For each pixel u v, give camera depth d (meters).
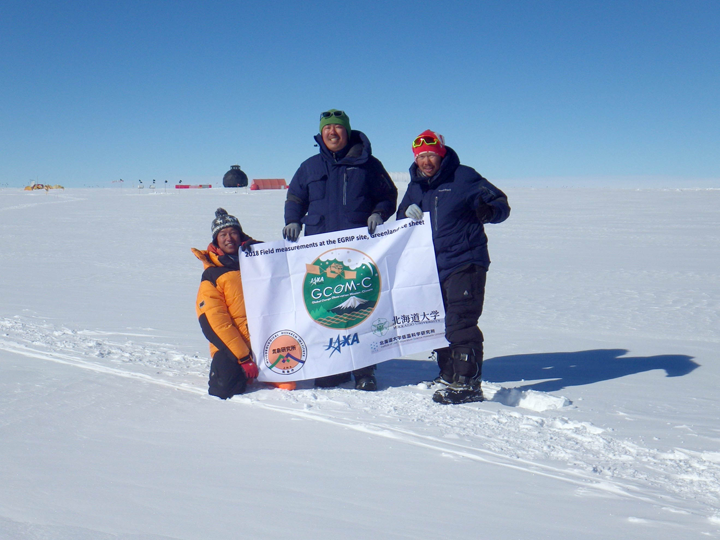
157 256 15.63
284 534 2.07
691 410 3.74
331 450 2.91
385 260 4.31
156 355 5.05
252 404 3.72
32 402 3.58
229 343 3.92
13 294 9.06
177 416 3.45
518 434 3.18
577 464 2.79
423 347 4.31
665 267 13.17
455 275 4.09
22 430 3.09
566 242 18.45
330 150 4.36
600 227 22.86
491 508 2.31
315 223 4.35
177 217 29.77
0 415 3.31
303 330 4.23
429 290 4.30
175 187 80.38
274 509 2.26
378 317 4.30
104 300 8.75
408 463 2.76
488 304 8.95
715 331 6.97
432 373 4.86
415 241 4.30
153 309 7.98
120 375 4.32
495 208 3.95
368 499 2.37
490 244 18.02
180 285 10.75
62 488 2.40
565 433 3.23
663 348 5.96
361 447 2.96
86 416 3.37
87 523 2.10
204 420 3.38
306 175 4.41
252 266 4.18
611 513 2.29
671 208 30.88
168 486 2.45
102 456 2.77
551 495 2.44
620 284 10.91
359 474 2.62
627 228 22.42
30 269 12.77
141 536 2.02
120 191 69.00
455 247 4.12
